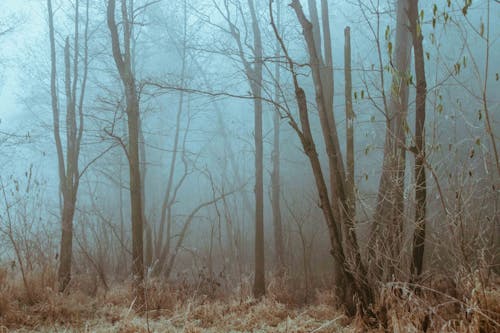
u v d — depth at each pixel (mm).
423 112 5984
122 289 8891
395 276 5734
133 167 9055
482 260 4582
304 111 6547
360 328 5703
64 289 8398
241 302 8102
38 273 8023
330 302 8000
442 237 5594
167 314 7441
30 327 6465
